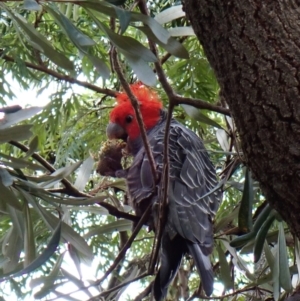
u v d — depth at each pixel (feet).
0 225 15.87
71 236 11.44
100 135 19.70
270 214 10.43
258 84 7.72
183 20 16.08
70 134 19.03
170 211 12.19
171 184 12.66
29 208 11.63
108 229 13.74
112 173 14.32
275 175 7.72
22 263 11.86
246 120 7.89
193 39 18.53
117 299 14.29
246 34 7.90
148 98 16.52
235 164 11.18
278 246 11.42
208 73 18.24
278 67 7.64
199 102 9.20
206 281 11.35
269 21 7.84
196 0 8.38
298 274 12.50
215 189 10.86
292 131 7.47
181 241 12.49
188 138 14.30
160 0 17.26
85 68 18.26
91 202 11.23
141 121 10.53
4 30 16.83
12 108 9.36
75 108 19.53
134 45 8.41
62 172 11.15
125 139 16.51
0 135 9.20
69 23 8.27
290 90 7.52
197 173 13.33
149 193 12.73
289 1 7.96
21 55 15.19
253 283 13.44
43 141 19.63
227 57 8.05
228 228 15.30
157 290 11.71
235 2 8.01
